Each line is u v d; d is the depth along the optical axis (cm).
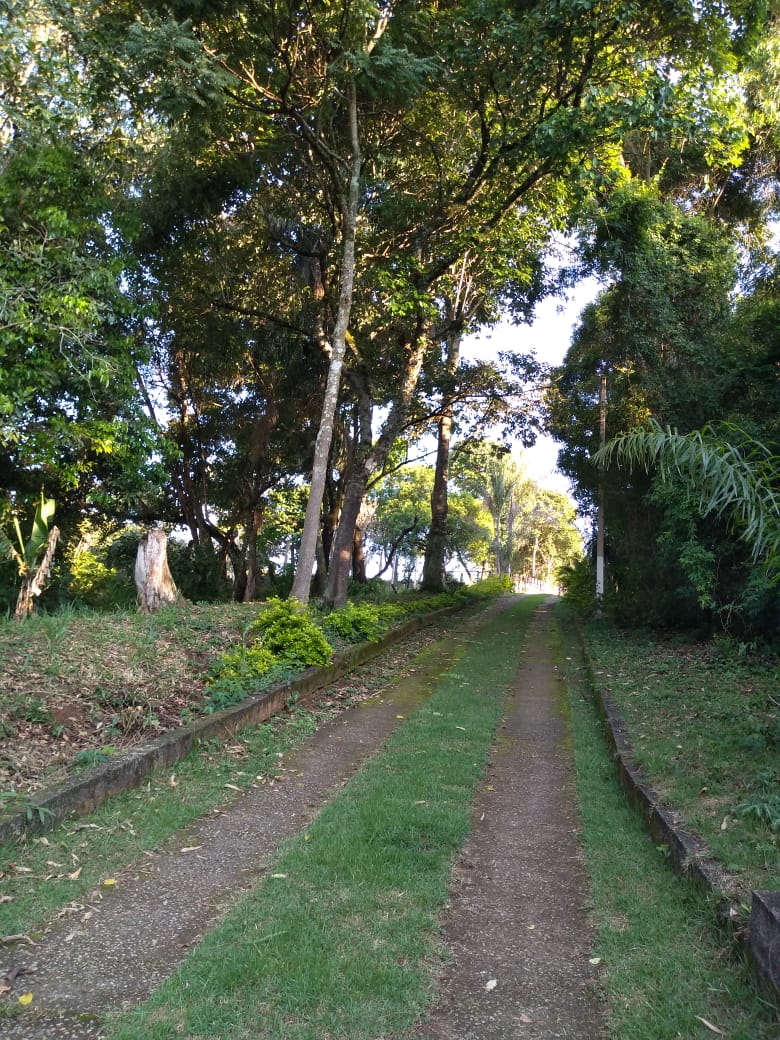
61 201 1148
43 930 329
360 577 2358
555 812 518
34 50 1083
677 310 1505
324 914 347
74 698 589
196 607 1077
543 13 1031
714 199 1864
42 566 1009
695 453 470
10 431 1112
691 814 439
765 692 822
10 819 397
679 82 1144
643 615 1602
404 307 1320
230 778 550
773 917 278
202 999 278
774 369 1231
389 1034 264
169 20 993
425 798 519
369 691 926
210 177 1395
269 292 1703
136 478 1437
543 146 1129
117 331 1345
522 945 332
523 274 1504
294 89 1236
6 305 1020
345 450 2156
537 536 5769
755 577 1004
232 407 2067
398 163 1460
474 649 1377
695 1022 269
